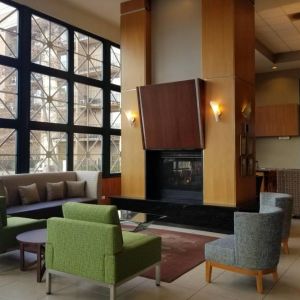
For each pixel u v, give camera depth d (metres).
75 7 7.43
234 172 5.85
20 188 6.04
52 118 7.27
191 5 6.55
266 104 11.64
